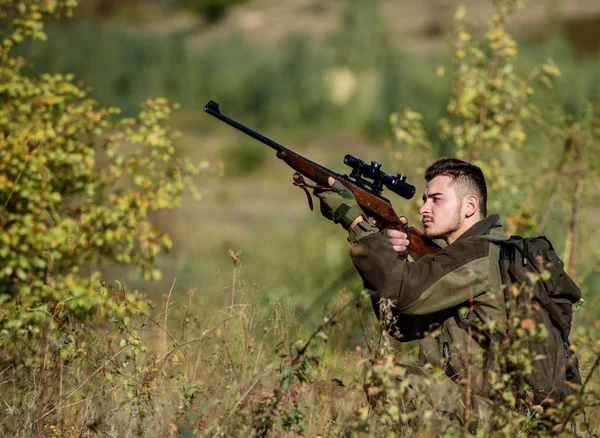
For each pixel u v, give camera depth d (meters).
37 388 11.77
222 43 169.62
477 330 10.99
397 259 11.19
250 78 142.50
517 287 10.70
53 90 17.78
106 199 18.23
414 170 22.30
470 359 10.55
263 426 9.95
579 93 55.59
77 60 150.12
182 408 10.54
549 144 21.91
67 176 17.59
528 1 21.06
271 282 26.23
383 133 116.06
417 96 109.94
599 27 151.00
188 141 94.31
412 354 14.72
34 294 16.22
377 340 10.75
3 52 17.89
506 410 10.41
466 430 9.96
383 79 125.06
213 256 33.84
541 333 9.97
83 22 170.62
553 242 22.05
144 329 12.42
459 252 11.09
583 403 9.95
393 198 29.44
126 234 17.78
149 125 17.98
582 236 21.83
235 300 13.13
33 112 17.58
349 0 181.00
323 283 27.11
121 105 140.25
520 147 21.84
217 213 60.06
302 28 199.38
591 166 21.02
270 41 197.12
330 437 10.00
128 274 22.73
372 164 12.17
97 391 11.72
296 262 28.22
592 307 19.02
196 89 146.50
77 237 17.11
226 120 12.46
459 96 21.19
